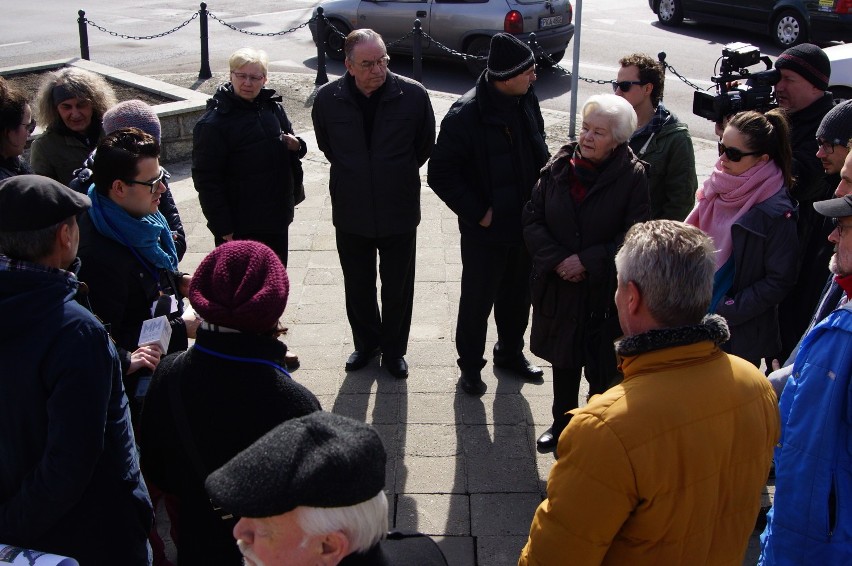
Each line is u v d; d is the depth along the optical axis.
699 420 1.88
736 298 3.44
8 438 2.34
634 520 1.91
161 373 2.24
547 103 10.49
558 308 3.70
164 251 3.43
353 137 4.25
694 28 14.73
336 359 4.81
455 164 4.07
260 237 4.61
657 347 1.94
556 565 1.94
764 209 3.35
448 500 3.71
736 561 2.05
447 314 5.30
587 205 3.56
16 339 2.25
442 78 11.95
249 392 2.11
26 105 3.62
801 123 4.20
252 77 4.30
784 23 13.01
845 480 2.43
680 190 4.06
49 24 15.18
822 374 2.44
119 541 2.53
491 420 4.25
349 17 12.41
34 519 2.32
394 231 4.36
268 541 1.51
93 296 3.00
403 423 4.23
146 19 15.62
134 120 3.74
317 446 1.50
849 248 2.49
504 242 4.14
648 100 4.15
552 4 11.60
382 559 1.63
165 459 2.25
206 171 4.37
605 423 1.88
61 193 2.32
